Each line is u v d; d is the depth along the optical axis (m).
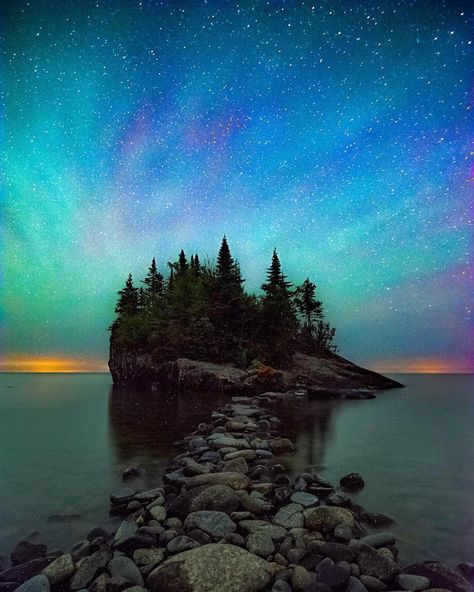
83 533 6.05
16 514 6.85
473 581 4.53
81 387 54.75
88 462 10.52
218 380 34.91
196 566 4.45
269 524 5.82
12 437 14.45
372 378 46.62
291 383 36.66
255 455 10.17
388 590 4.26
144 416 20.00
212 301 49.09
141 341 56.00
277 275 60.12
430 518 6.46
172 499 6.74
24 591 4.19
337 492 7.12
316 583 4.22
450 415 20.30
